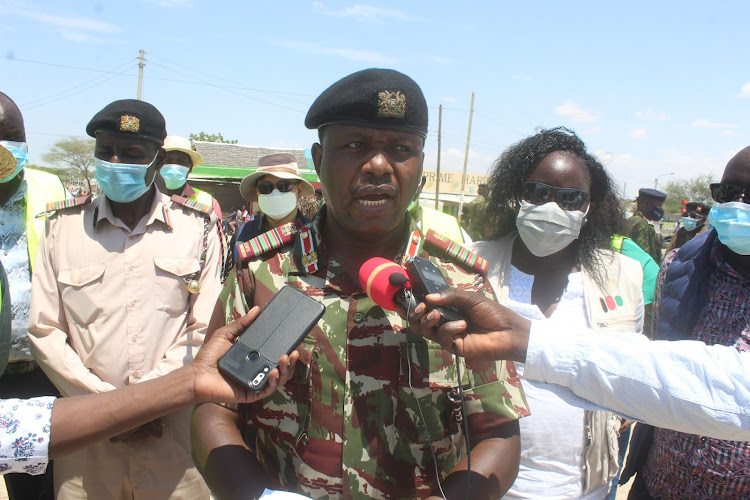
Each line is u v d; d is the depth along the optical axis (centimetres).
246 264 165
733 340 212
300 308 146
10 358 297
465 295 140
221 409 158
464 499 137
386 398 152
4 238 299
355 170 147
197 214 297
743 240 205
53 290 266
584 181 233
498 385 154
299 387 151
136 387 144
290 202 474
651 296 294
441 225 289
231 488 141
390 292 140
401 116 142
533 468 217
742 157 210
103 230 270
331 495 148
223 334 147
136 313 265
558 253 244
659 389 144
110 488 262
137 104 272
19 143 292
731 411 141
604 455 223
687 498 215
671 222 2928
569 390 153
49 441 140
